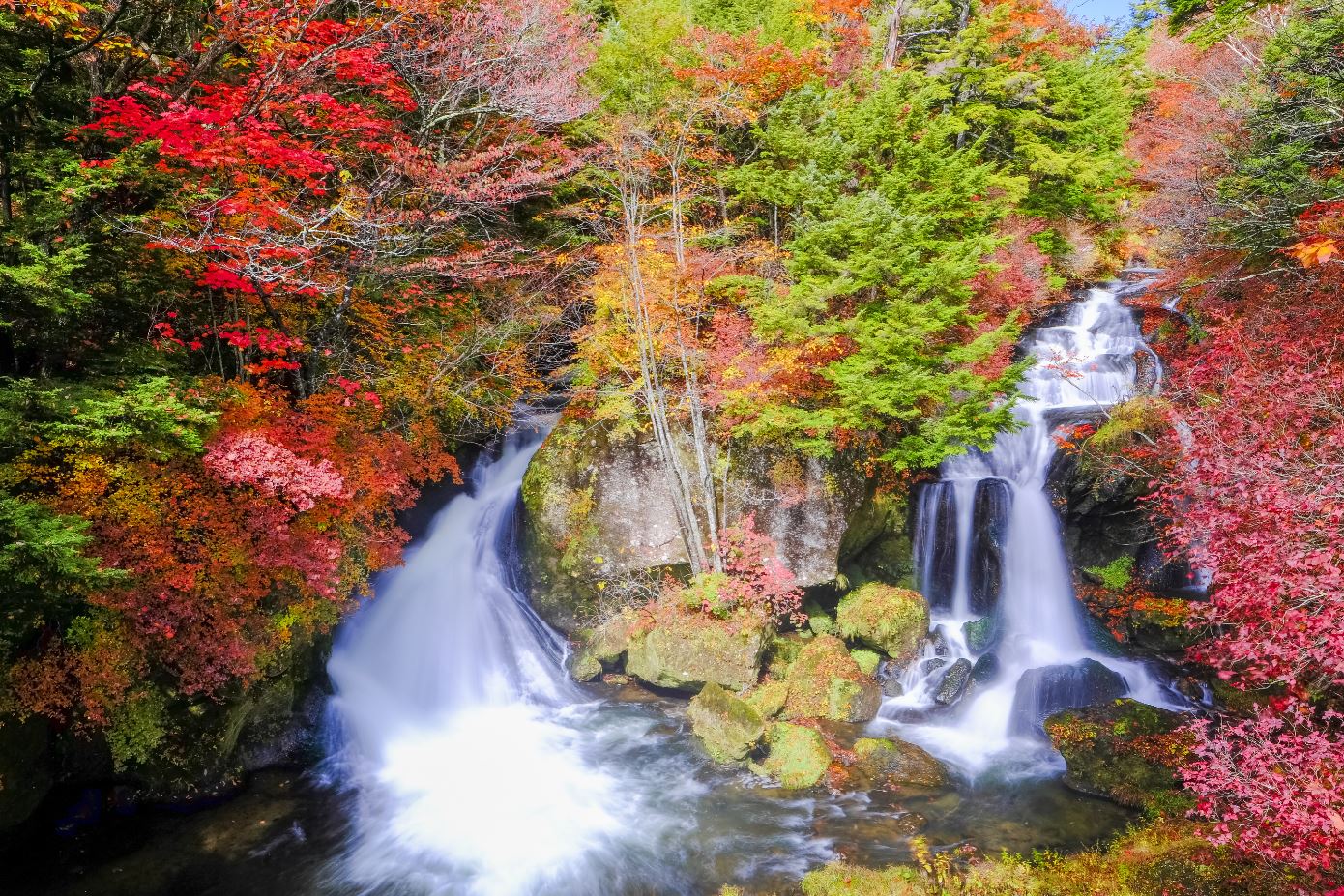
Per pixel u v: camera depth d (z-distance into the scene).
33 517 5.62
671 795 9.16
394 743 10.34
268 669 9.11
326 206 11.09
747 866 7.80
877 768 9.52
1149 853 7.35
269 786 9.05
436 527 13.13
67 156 7.21
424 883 7.57
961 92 17.56
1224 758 6.48
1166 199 14.34
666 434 11.71
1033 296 15.73
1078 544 13.44
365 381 10.80
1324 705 8.03
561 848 8.16
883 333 11.16
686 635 11.16
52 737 7.77
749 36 13.62
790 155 12.73
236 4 8.62
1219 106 14.01
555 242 15.10
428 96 11.65
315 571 8.41
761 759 9.77
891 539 13.72
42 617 6.86
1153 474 12.11
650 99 12.91
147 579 7.32
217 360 10.38
